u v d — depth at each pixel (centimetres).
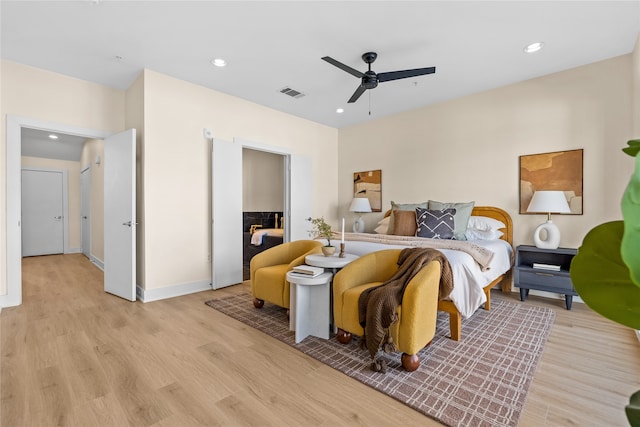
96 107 368
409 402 164
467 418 152
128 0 224
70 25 254
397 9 234
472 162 410
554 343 236
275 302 287
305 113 490
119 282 355
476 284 242
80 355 214
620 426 146
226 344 234
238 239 420
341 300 229
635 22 250
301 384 182
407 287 199
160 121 348
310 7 231
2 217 310
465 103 415
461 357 214
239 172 421
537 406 161
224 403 164
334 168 579
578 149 332
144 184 338
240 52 299
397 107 461
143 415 154
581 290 46
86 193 642
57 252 683
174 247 362
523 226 370
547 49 294
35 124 325
